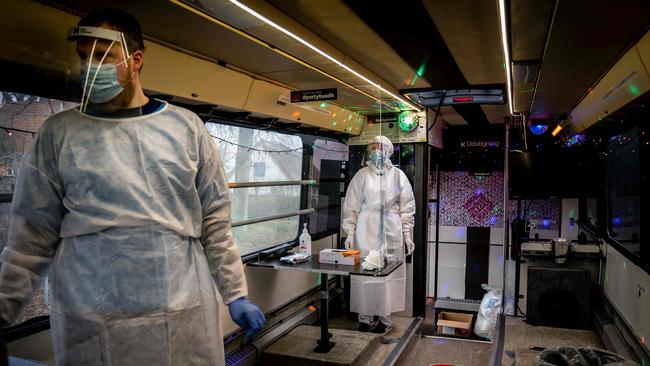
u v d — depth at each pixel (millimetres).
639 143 3766
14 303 1394
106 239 1441
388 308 5652
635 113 3869
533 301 5629
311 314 5727
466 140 8180
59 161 1439
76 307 1441
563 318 5535
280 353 4418
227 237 1773
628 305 4422
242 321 1724
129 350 1468
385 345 5148
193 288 1606
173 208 1548
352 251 4637
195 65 3223
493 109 6461
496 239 8414
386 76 4418
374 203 5746
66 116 1495
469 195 8531
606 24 2516
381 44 3295
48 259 1484
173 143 1570
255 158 4750
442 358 5316
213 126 4160
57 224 1481
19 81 1887
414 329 5773
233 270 1761
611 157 5262
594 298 5828
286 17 2607
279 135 5125
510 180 6625
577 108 5453
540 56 3271
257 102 4059
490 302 6871
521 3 2225
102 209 1438
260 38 2818
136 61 1548
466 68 4078
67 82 1776
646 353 3611
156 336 1493
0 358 1152
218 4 2199
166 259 1513
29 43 1909
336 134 6168
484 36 3111
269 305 5035
